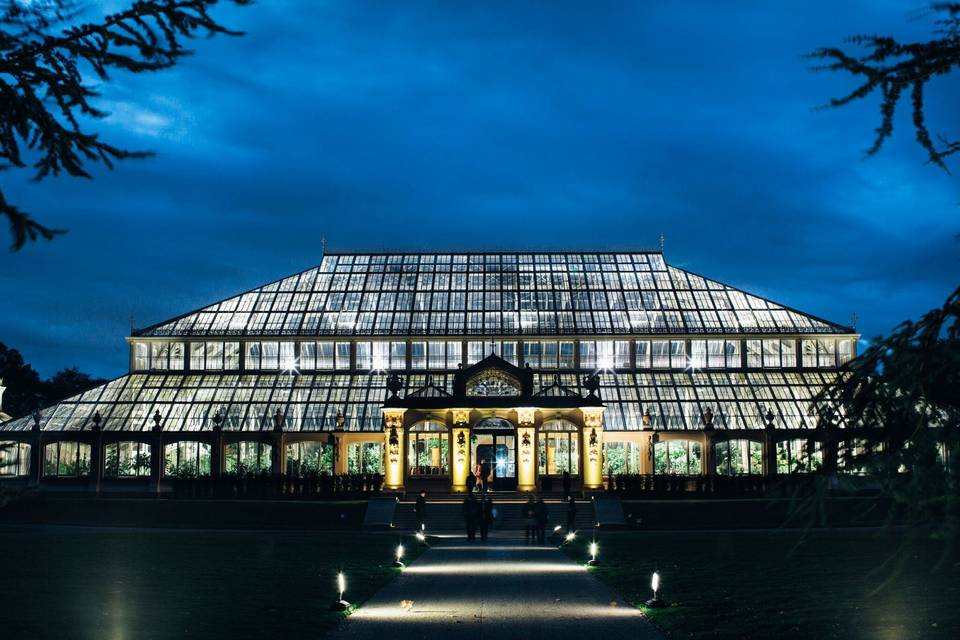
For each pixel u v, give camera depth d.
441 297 116.31
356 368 110.94
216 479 88.81
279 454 101.12
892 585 38.69
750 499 80.56
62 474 100.31
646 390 106.12
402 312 114.38
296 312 114.38
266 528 78.88
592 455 90.75
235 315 114.00
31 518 83.00
